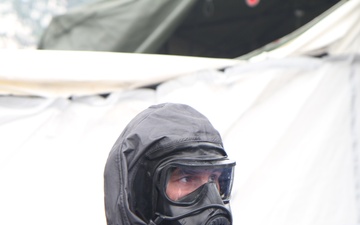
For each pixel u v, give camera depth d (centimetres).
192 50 1756
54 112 959
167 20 1388
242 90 949
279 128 935
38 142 952
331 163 927
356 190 923
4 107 954
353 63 935
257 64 947
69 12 1476
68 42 1461
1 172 936
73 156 956
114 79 968
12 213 930
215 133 465
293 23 1756
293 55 948
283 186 926
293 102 938
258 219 918
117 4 1427
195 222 441
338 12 948
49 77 949
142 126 462
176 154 447
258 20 1725
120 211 453
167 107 471
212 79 961
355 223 913
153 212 448
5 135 946
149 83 980
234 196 923
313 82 938
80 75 960
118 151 466
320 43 945
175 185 446
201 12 1630
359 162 923
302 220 920
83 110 970
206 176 448
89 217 948
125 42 1396
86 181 954
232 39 1784
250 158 933
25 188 938
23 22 4297
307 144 933
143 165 452
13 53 960
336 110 932
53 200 942
